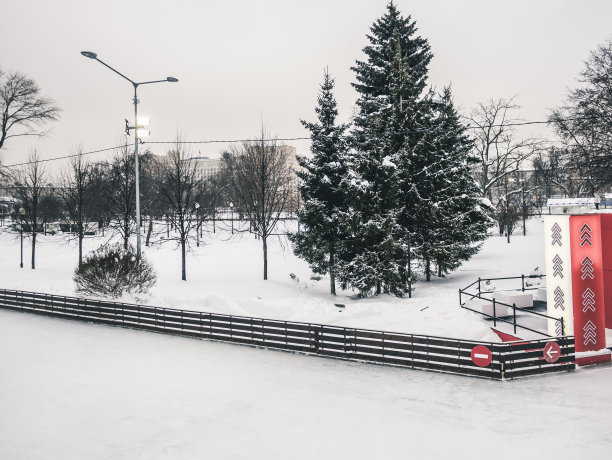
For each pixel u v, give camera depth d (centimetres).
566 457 716
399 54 2434
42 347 1435
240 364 1255
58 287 2306
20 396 1025
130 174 3384
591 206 1222
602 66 2572
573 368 1119
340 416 905
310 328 1348
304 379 1130
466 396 993
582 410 884
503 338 1295
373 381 1109
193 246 4488
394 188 2122
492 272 2594
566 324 1207
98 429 861
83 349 1412
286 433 834
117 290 1914
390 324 1537
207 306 1886
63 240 4684
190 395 1024
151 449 782
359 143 2330
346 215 2102
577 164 2825
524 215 4875
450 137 2697
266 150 3612
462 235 2495
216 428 859
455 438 801
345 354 1293
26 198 3631
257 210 3434
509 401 952
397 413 916
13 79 4853
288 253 3916
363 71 2892
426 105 2434
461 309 1565
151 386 1083
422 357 1186
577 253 1191
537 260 2962
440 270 2534
